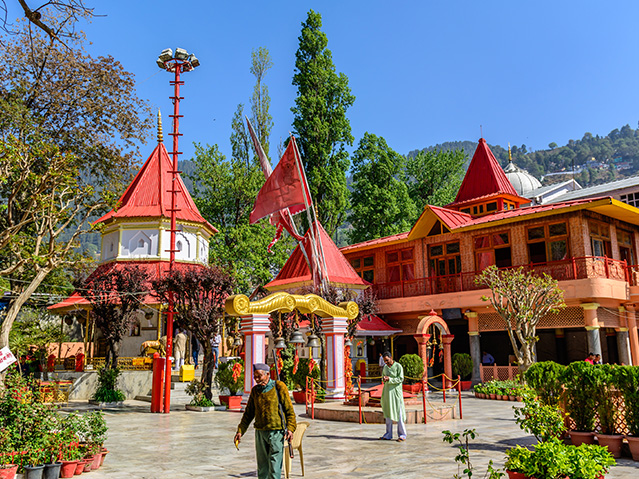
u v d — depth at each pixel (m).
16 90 25.14
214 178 38.75
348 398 18.77
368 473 8.02
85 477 8.11
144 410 18.86
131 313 22.48
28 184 17.70
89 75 26.91
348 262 33.72
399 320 31.69
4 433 8.03
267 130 42.28
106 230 31.52
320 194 41.66
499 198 31.45
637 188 35.50
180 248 31.14
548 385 10.12
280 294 18.64
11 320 13.94
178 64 22.06
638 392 8.86
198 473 8.32
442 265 29.97
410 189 54.69
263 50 43.22
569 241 24.39
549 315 24.81
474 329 26.80
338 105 43.19
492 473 6.14
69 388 22.66
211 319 19.75
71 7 9.01
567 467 5.78
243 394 18.67
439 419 14.31
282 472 8.16
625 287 24.02
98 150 28.23
